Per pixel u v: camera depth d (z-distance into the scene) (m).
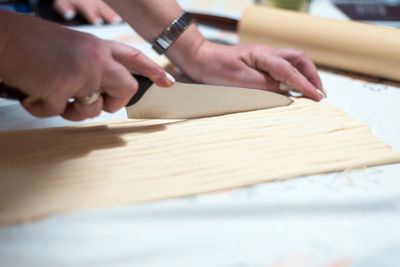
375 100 0.72
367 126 0.58
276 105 0.64
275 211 0.41
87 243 0.37
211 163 0.48
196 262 0.36
